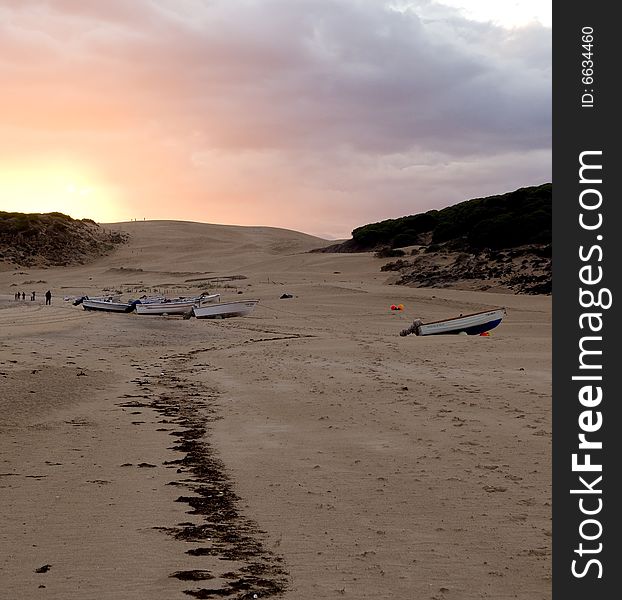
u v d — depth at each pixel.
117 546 7.55
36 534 7.91
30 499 9.32
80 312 60.09
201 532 8.05
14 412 15.70
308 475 10.70
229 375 23.41
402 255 106.50
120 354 30.02
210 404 17.72
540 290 69.25
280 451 12.39
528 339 33.75
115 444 12.98
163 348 33.66
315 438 13.43
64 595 6.24
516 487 9.95
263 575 6.79
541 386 19.17
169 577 6.70
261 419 15.55
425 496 9.52
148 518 8.57
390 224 133.25
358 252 129.38
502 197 104.81
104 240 169.00
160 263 143.75
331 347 31.38
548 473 10.67
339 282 89.19
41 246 155.50
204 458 11.89
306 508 9.01
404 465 11.21
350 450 12.34
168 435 13.89
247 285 91.31
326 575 6.80
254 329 45.91
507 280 73.94
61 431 14.02
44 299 88.31
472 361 25.39
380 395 18.25
